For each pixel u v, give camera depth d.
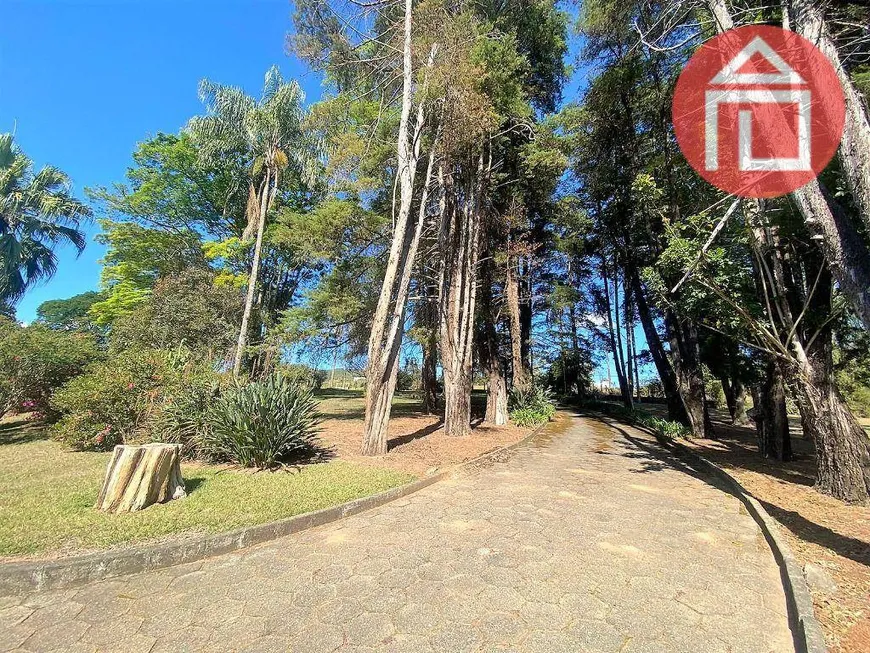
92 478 5.77
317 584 3.17
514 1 11.62
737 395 17.81
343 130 10.29
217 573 3.34
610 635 2.59
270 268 21.56
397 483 6.01
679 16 6.28
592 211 17.09
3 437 9.90
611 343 24.69
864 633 2.56
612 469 7.91
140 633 2.52
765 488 6.25
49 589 3.01
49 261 25.41
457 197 12.35
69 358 10.63
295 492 5.30
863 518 4.86
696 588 3.24
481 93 9.48
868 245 4.74
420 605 2.89
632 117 12.80
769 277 6.64
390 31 9.03
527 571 3.45
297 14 8.75
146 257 20.84
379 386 8.31
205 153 17.23
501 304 16.72
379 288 13.46
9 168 23.77
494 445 9.86
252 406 6.79
